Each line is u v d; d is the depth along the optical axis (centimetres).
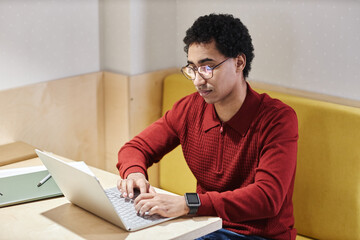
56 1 267
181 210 170
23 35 258
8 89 255
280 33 264
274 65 269
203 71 184
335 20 245
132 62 286
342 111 231
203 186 208
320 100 255
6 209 177
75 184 167
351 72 245
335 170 233
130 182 187
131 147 213
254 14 271
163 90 297
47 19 265
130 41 282
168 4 297
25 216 172
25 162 228
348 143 229
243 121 193
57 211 176
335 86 251
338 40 246
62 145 282
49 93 271
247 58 192
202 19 185
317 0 249
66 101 279
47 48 268
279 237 192
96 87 292
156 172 302
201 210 172
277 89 269
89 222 168
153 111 299
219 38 181
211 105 202
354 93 246
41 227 165
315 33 253
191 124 207
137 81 287
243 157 194
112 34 289
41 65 268
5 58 253
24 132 265
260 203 177
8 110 256
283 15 261
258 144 191
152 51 294
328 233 238
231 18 187
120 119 292
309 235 243
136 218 167
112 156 303
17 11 253
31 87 263
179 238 159
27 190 189
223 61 184
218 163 199
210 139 200
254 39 274
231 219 177
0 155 231
